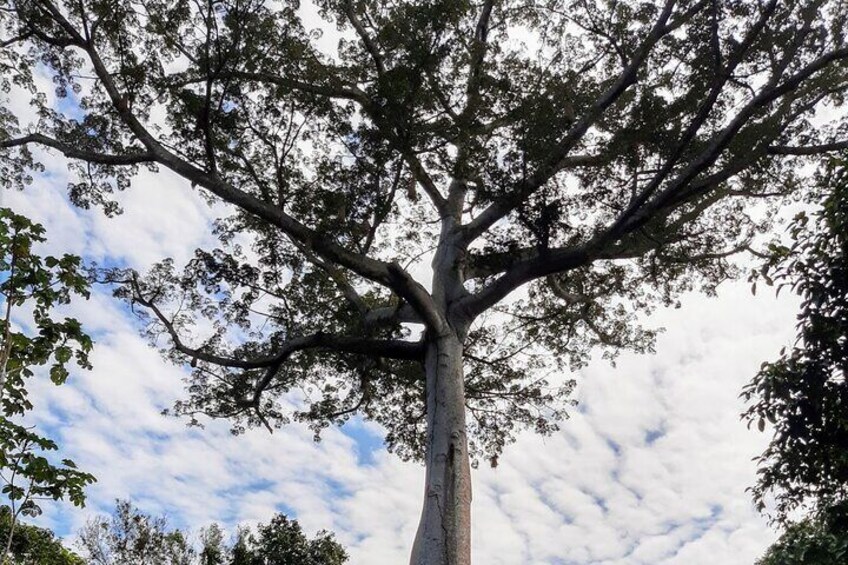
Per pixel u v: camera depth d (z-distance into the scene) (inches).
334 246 527.5
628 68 572.7
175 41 548.7
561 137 542.3
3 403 296.4
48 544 617.0
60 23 527.5
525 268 549.0
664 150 516.1
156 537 888.9
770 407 328.8
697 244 671.8
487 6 685.9
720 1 497.7
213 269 591.2
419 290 539.2
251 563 884.0
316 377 736.3
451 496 475.5
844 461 311.7
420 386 748.0
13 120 567.5
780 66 517.7
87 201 606.2
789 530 389.7
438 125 512.7
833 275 312.0
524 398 765.9
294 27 547.8
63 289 298.7
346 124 527.8
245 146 574.2
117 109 542.9
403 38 505.7
